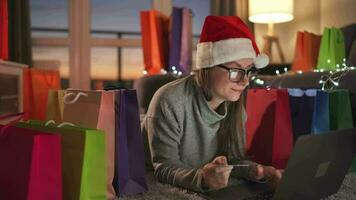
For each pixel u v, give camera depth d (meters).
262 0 2.61
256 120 1.11
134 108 0.84
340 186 0.88
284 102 1.05
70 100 0.89
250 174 0.92
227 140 1.05
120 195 0.81
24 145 0.58
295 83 1.48
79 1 3.44
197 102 0.99
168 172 0.90
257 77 1.75
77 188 0.65
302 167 0.69
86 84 3.48
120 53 3.57
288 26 3.06
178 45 2.62
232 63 0.92
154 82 1.69
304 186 0.74
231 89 0.93
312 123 1.05
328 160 0.75
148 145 1.04
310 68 2.30
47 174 0.58
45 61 3.45
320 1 2.71
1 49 2.03
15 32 3.06
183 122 0.99
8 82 2.02
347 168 0.84
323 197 0.82
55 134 0.61
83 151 0.64
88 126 0.80
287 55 3.07
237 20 0.99
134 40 3.55
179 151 1.02
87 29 3.47
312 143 0.66
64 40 3.44
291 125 1.07
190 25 2.71
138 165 0.84
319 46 2.35
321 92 1.03
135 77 3.59
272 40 2.91
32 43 3.40
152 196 0.82
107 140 0.79
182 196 0.82
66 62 3.47
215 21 0.96
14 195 0.60
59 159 0.60
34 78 2.00
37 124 0.77
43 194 0.58
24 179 0.57
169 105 0.96
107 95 0.80
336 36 2.08
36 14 3.43
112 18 3.55
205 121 1.00
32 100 2.00
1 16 2.02
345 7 2.43
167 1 3.57
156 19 2.62
